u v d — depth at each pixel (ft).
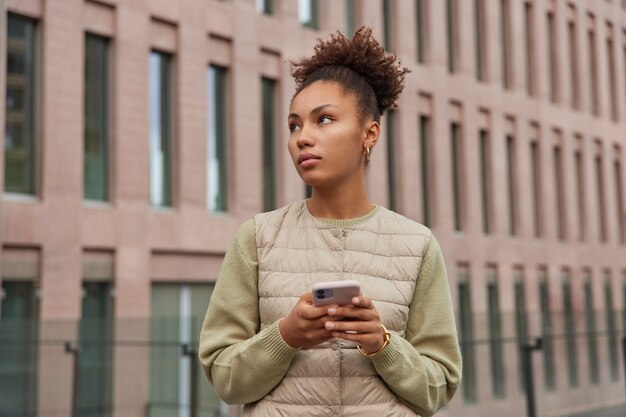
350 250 7.06
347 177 7.11
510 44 77.61
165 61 48.75
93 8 44.37
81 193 42.70
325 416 6.79
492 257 71.72
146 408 34.68
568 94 86.38
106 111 45.19
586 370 34.96
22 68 41.34
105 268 44.11
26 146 41.32
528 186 77.61
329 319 6.24
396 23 64.54
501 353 35.86
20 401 34.01
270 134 54.65
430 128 67.26
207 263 49.49
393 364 6.61
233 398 6.92
